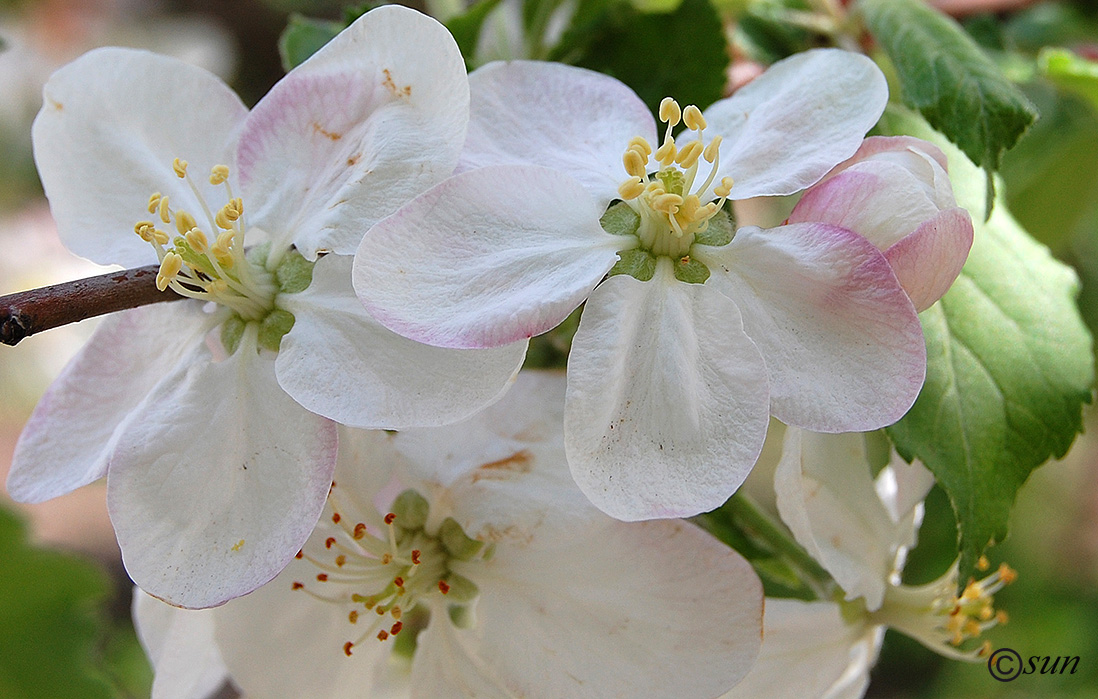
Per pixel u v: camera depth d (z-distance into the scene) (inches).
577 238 5.7
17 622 8.3
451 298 5.5
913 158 5.8
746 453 5.4
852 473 6.5
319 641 6.3
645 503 5.4
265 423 5.8
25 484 6.1
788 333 5.6
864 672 7.0
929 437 6.2
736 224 6.0
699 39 7.2
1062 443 6.4
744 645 5.8
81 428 6.1
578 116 6.1
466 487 6.1
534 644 6.1
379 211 5.7
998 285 6.6
